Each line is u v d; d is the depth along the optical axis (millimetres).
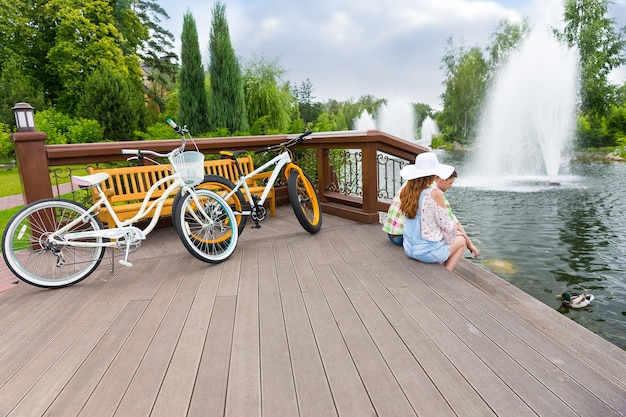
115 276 2902
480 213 9133
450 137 36125
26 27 25328
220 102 13094
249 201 3869
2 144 19625
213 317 2150
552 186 12625
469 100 34406
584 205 9664
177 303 2367
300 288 2518
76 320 2188
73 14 24375
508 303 2441
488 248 6730
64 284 2711
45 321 2191
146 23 33594
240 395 1458
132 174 3912
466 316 2023
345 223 4258
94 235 2781
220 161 4508
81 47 25719
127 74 26438
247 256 3244
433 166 2777
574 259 6148
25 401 1468
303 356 1715
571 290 5129
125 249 2961
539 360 1596
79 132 18953
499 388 1423
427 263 2869
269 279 2703
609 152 23547
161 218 4352
